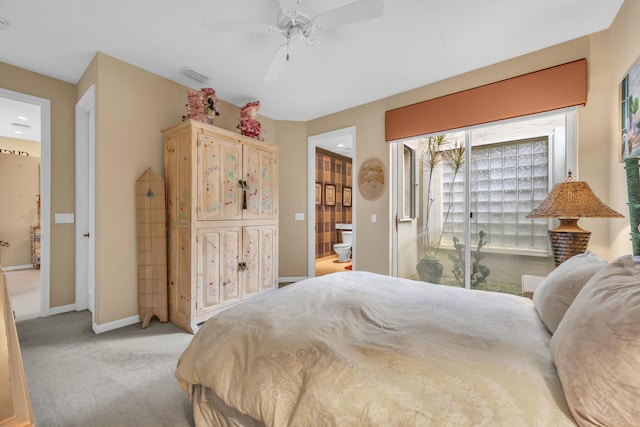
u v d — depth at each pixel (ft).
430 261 11.10
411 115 10.85
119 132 8.70
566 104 7.86
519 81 8.59
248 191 10.46
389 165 11.71
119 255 8.71
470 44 8.05
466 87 9.65
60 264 9.84
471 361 2.89
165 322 9.16
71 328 8.57
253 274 10.61
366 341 3.43
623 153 6.41
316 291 5.37
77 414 4.96
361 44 8.01
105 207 8.39
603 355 2.19
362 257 12.48
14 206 17.15
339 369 2.90
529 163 9.05
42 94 9.46
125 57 8.61
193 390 4.47
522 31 7.48
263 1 6.37
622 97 6.46
